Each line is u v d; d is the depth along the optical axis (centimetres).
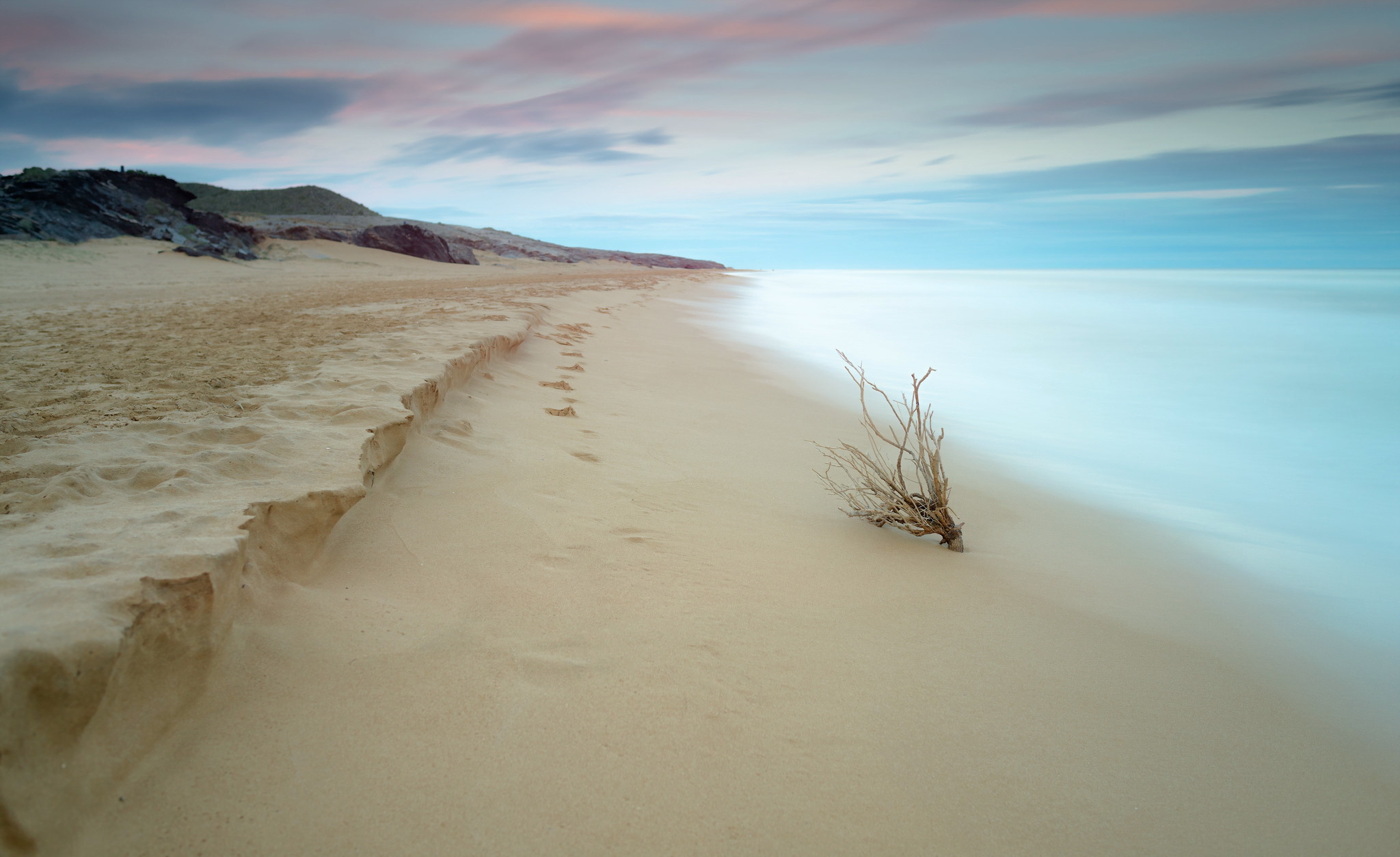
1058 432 842
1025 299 3291
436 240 5091
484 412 559
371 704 210
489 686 226
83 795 158
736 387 909
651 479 478
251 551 241
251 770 182
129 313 1158
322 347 723
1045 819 201
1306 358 1482
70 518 241
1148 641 322
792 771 207
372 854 165
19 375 570
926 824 193
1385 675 312
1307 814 215
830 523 440
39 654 155
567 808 184
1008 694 262
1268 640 340
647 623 281
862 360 1348
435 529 333
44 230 2950
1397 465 720
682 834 180
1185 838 200
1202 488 635
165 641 188
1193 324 2145
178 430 370
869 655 278
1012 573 390
